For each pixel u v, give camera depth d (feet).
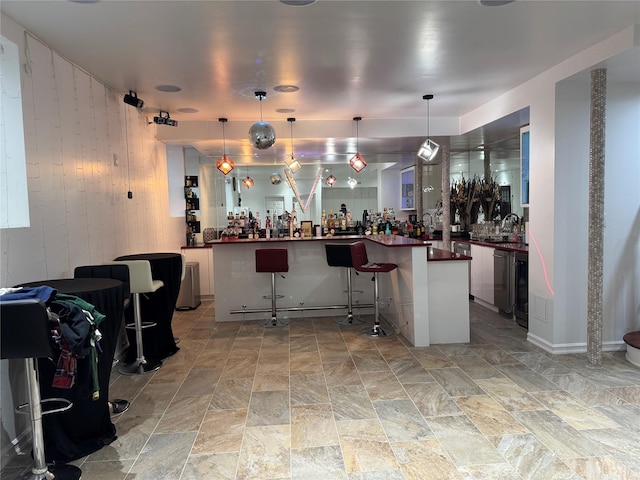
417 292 13.87
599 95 11.43
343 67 12.28
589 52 11.12
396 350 13.66
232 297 18.03
